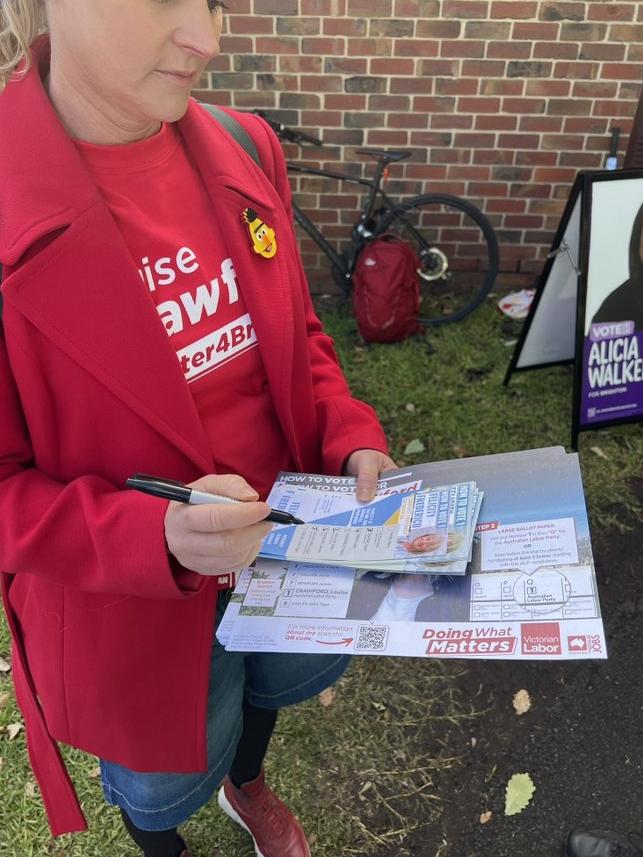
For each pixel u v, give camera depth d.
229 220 1.10
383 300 3.87
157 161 1.03
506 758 2.21
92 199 0.94
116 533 0.96
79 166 0.94
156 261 1.03
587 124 3.91
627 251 3.01
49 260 0.92
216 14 0.93
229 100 3.92
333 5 3.62
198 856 1.96
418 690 2.38
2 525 1.00
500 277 4.43
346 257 4.24
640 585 2.71
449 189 4.16
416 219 4.26
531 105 3.87
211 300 1.10
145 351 1.00
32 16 0.90
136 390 1.00
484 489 1.20
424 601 1.05
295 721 2.29
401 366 3.88
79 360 0.96
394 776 2.16
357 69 3.80
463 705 2.34
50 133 0.93
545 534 1.10
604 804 2.09
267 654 1.43
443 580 1.07
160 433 1.04
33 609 1.20
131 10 0.83
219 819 2.02
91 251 0.94
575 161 4.02
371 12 3.64
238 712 1.37
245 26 3.69
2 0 0.88
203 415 1.15
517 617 1.00
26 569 1.02
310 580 1.11
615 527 2.93
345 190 4.16
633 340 3.16
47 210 0.92
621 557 2.82
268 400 1.24
